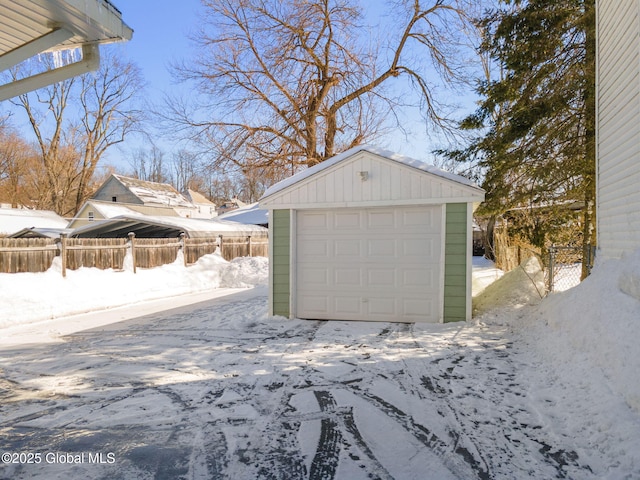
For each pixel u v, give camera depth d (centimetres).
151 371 502
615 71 561
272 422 354
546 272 988
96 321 867
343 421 354
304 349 588
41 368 527
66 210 3278
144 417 368
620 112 541
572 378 403
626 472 260
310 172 794
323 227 795
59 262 1109
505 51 900
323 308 794
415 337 639
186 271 1500
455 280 724
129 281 1249
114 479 273
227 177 1947
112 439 328
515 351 545
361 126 1912
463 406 376
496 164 931
